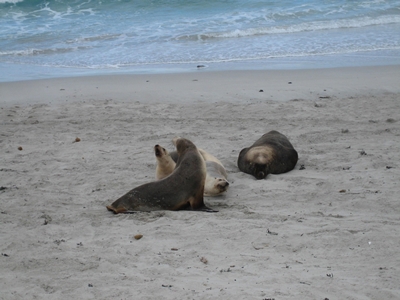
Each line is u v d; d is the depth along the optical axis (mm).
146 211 13648
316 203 14102
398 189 14758
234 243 11203
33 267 10172
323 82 29797
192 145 14352
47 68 35656
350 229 11750
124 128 22859
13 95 28609
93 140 21281
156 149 15148
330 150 19125
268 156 16641
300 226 12102
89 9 54438
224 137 21203
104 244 11383
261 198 14664
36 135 22188
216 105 25984
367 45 40031
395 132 21141
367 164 17203
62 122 23938
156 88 29219
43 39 44594
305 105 25641
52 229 12391
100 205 14344
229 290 8820
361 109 24766
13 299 8859
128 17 51469
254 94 27688
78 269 10031
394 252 10477
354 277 9352
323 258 10344
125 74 32906
